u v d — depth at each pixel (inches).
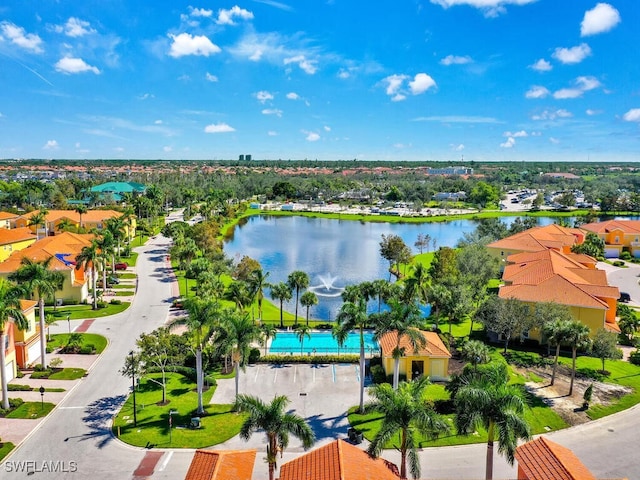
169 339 1982.0
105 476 1429.6
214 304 1824.6
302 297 2893.7
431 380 2126.0
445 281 3137.3
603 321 2487.7
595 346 2171.5
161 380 2098.9
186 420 1756.9
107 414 1797.5
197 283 3297.2
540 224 7701.8
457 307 2701.8
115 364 2253.9
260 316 2906.0
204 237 4761.3
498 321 2377.0
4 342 1955.0
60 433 1662.2
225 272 3890.3
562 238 4271.7
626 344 2655.0
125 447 1582.2
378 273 4520.2
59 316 2910.9
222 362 2273.6
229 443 1617.9
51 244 3417.8
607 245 4987.7
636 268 4507.9
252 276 2898.6
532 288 2657.5
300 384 2084.2
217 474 1215.6
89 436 1643.7
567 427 1736.0
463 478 1441.9
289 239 6466.5
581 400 1941.4
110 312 3009.4
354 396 1977.1
